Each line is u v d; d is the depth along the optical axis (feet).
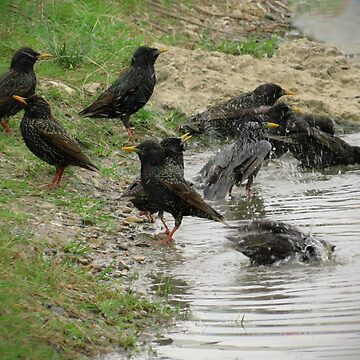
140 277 40.98
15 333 33.19
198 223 48.16
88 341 34.73
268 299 38.50
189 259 43.11
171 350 34.55
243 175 51.90
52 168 51.47
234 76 69.56
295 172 57.52
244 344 34.86
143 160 45.73
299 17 91.56
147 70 59.11
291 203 50.93
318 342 34.65
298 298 38.52
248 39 82.69
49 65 65.41
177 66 69.46
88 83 64.39
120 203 49.55
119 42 70.69
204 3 89.45
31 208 45.85
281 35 86.17
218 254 43.78
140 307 37.65
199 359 33.81
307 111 66.69
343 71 73.00
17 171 50.16
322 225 46.75
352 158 58.39
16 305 34.86
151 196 45.75
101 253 42.80
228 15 87.81
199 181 53.98
